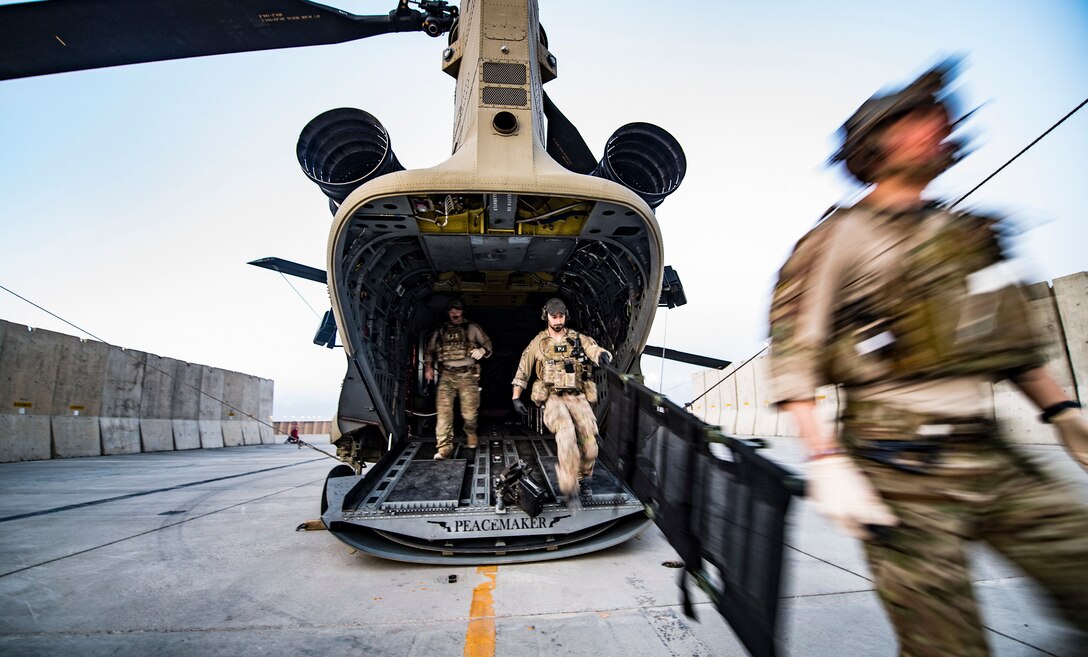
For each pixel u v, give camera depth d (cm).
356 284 446
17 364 1159
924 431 113
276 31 507
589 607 271
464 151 388
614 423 268
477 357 538
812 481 112
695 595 290
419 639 231
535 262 518
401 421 587
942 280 115
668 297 517
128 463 1171
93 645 225
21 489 725
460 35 527
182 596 292
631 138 476
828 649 213
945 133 124
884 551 116
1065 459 623
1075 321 845
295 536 446
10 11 412
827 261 120
